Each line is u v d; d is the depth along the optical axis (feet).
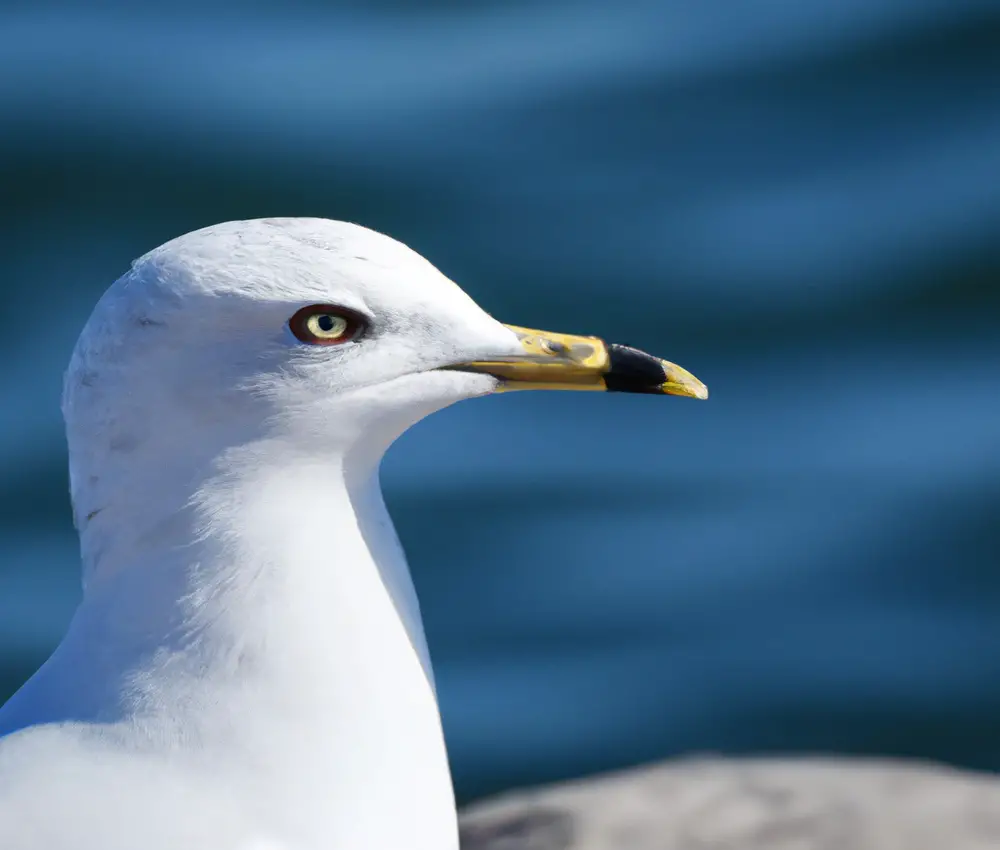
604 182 63.98
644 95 68.13
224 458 19.19
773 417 54.85
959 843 29.60
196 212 63.41
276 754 18.98
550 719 45.75
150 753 18.98
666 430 54.75
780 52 69.97
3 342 58.70
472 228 62.18
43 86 68.33
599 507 51.83
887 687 46.16
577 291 59.41
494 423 55.36
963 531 50.08
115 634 19.42
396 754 19.43
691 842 30.01
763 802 31.58
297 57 70.69
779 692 46.19
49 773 18.72
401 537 50.80
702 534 50.70
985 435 53.42
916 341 57.36
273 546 19.22
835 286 59.26
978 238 60.64
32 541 51.55
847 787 31.99
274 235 19.16
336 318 19.27
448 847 19.98
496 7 74.59
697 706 45.93
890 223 61.36
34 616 48.70
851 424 54.29
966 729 44.68
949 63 68.33
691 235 61.21
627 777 33.06
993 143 64.18
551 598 48.98
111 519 19.47
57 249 62.49
